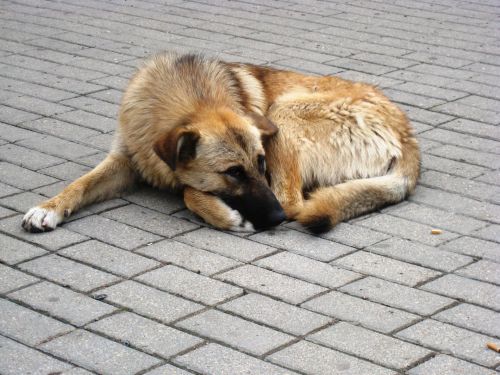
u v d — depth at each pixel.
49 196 3.22
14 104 3.99
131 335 2.51
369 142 3.38
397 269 2.83
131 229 3.04
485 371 2.42
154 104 3.19
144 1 5.89
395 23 5.42
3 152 3.54
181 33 5.10
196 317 2.59
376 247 2.95
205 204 3.07
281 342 2.49
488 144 3.70
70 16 5.43
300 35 5.11
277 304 2.65
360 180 3.21
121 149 3.28
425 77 4.40
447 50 4.85
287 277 2.78
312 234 3.04
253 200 3.04
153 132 3.18
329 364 2.42
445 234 3.04
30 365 2.40
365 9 5.77
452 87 4.29
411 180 3.27
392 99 4.13
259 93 3.42
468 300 2.69
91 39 4.94
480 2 5.98
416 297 2.70
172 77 3.23
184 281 2.74
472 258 2.90
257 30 5.20
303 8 5.79
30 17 5.38
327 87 3.49
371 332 2.54
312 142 3.34
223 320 2.58
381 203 3.19
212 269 2.81
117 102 4.05
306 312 2.62
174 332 2.53
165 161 3.01
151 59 3.34
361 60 4.64
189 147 3.05
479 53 4.80
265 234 3.03
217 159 3.04
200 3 5.88
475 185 3.37
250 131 3.09
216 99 3.21
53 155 3.53
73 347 2.46
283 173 3.26
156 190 3.33
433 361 2.44
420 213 3.18
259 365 2.41
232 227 3.04
